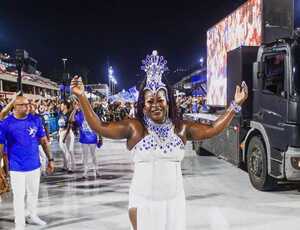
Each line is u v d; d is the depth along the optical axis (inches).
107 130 138.3
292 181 353.4
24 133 244.5
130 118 142.0
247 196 338.3
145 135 137.3
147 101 138.3
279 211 293.9
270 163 337.4
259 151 355.6
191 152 626.8
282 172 321.7
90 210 299.6
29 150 247.3
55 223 268.8
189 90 1400.1
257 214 286.2
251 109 385.1
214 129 149.5
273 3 394.6
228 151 422.0
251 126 370.3
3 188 249.1
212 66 597.3
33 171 251.0
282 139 322.0
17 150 244.4
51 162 270.4
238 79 394.0
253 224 263.6
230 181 399.9
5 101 531.5
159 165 136.6
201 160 540.7
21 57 529.0
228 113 152.1
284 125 319.9
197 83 1254.9
